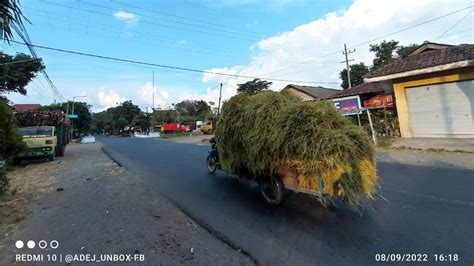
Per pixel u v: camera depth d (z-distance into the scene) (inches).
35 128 610.2
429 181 270.2
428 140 525.7
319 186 187.0
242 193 260.1
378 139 586.2
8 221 193.6
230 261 137.0
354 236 159.9
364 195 183.9
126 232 171.5
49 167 480.7
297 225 178.7
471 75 511.8
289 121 197.3
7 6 122.9
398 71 587.8
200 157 533.0
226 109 270.8
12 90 1315.2
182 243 157.0
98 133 4510.3
